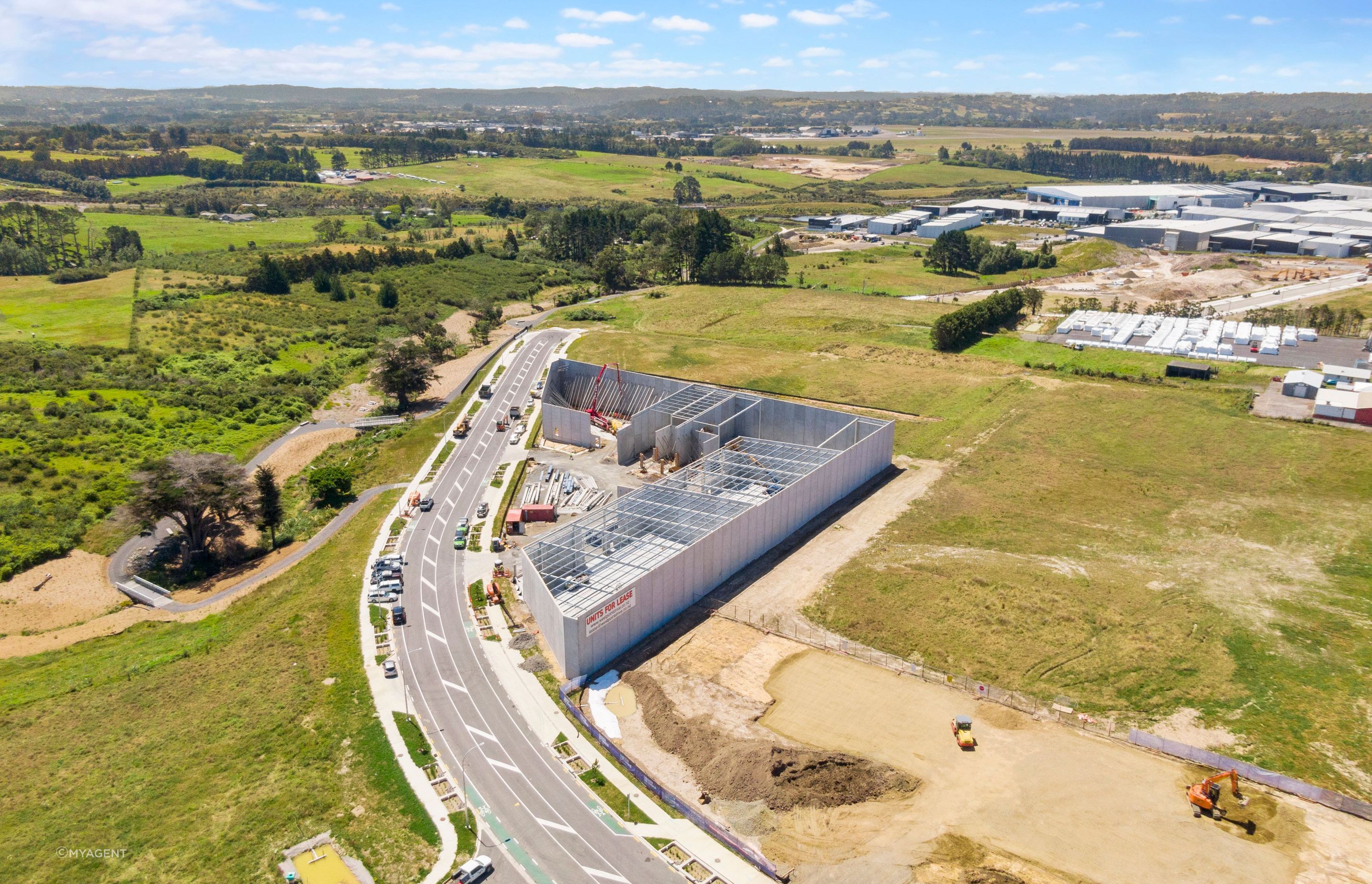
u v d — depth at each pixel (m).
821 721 82.38
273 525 129.62
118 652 100.56
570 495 137.50
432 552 119.62
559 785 76.12
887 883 64.62
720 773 75.50
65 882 65.88
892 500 130.12
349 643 98.19
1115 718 82.00
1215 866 65.12
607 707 86.12
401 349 185.25
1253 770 73.75
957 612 100.06
